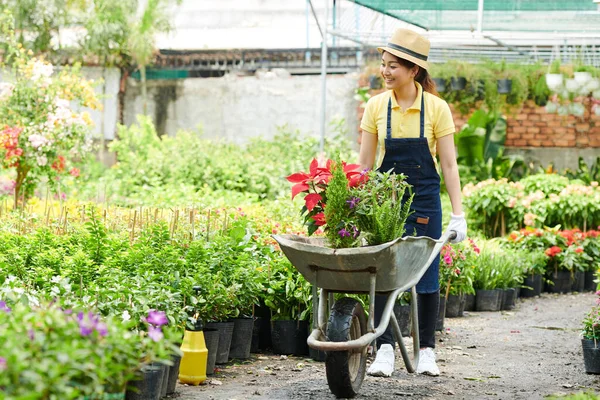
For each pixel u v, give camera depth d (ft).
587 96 49.01
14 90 34.78
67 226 23.04
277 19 61.52
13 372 8.79
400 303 23.59
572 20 34.55
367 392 16.55
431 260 16.31
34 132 34.19
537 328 26.48
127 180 42.39
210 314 18.78
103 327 10.23
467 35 38.24
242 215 24.04
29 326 9.81
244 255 19.58
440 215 18.08
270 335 21.43
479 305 30.37
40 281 17.52
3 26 37.88
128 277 17.60
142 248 18.99
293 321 20.56
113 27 50.16
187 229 22.04
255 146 49.42
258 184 43.88
